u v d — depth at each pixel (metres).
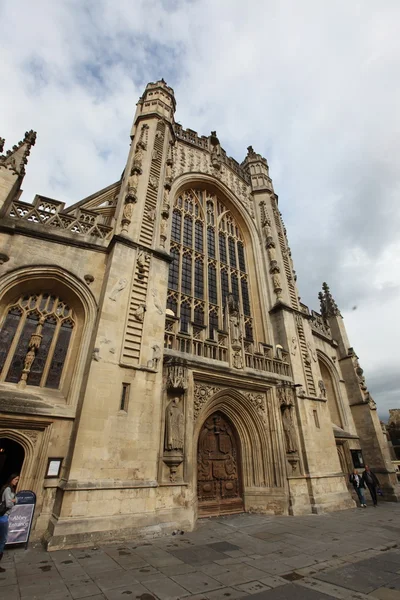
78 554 8.62
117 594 6.07
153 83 28.17
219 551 9.03
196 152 28.73
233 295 23.89
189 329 16.64
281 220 30.70
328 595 6.05
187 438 13.27
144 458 11.79
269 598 5.91
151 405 12.83
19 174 14.95
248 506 15.26
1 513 7.98
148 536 10.44
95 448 10.98
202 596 6.01
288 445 16.89
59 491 10.36
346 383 27.73
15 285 13.27
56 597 5.90
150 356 13.77
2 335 12.58
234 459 16.22
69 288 14.36
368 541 10.20
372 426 24.97
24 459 10.95
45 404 11.66
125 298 14.38
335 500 16.86
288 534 11.16
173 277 21.03
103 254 15.96
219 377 15.86
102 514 10.12
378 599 5.82
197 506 13.88
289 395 18.00
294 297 25.06
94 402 11.60
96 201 22.72
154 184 19.88
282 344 21.41
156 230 17.81
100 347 12.66
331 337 30.36
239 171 32.28
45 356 13.05
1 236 13.54
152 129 22.88
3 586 6.41
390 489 22.00
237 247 27.11
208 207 27.47
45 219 15.46
